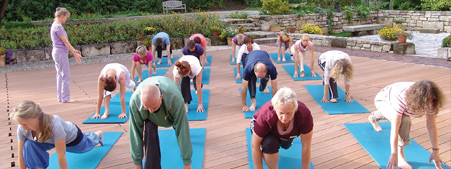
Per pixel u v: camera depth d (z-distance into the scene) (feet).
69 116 14.23
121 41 33.37
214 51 31.76
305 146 7.87
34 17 49.88
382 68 21.83
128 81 13.76
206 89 17.89
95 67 25.61
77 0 54.80
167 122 8.29
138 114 7.86
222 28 38.01
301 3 48.80
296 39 36.27
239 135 11.77
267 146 7.84
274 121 7.44
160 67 24.36
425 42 35.86
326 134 11.62
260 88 14.79
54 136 8.04
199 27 37.09
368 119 12.09
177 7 56.85
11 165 9.99
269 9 44.11
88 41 32.40
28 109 7.45
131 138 8.15
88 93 17.97
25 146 8.45
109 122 13.14
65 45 15.80
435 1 48.08
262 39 36.94
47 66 26.76
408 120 8.62
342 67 13.56
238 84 18.92
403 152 9.50
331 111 13.69
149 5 58.95
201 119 13.26
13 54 28.35
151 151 7.91
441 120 12.49
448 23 45.73
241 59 19.03
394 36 27.89
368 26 44.96
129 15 52.70
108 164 9.91
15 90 19.03
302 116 7.41
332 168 9.36
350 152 10.26
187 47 17.56
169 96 7.84
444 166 9.05
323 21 47.32
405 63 23.00
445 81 17.97
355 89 17.17
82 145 9.52
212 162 9.93
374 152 10.02
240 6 69.26
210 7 65.05
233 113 14.03
